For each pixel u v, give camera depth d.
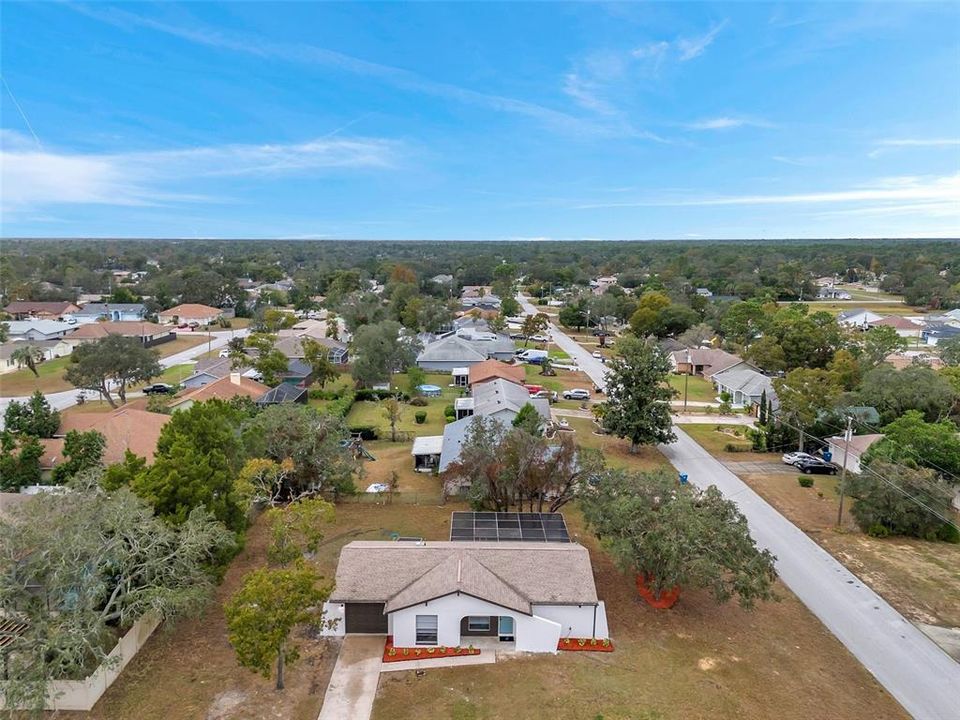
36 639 20.05
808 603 29.47
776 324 88.38
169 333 109.44
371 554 27.34
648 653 24.95
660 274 196.00
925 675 24.33
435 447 47.41
